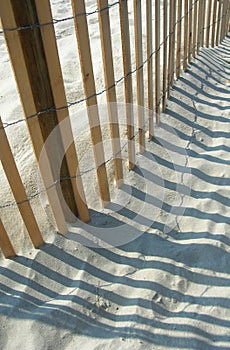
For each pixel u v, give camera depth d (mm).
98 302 1927
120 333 1794
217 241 2162
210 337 1766
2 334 1808
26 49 1602
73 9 1665
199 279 2008
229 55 4414
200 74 3746
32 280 2021
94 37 4836
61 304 1909
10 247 2072
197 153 2846
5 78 4133
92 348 1748
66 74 3836
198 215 2350
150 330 1797
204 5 3822
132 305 1902
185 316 1848
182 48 3865
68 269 2082
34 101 1747
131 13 5582
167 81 3180
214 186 2549
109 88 2072
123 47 2109
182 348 1729
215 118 3191
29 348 1752
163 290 1960
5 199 2408
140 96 2498
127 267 2088
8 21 1473
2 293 1967
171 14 2846
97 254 2152
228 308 1868
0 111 3447
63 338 1794
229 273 2025
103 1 1799
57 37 5055
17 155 2789
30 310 1896
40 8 1542
